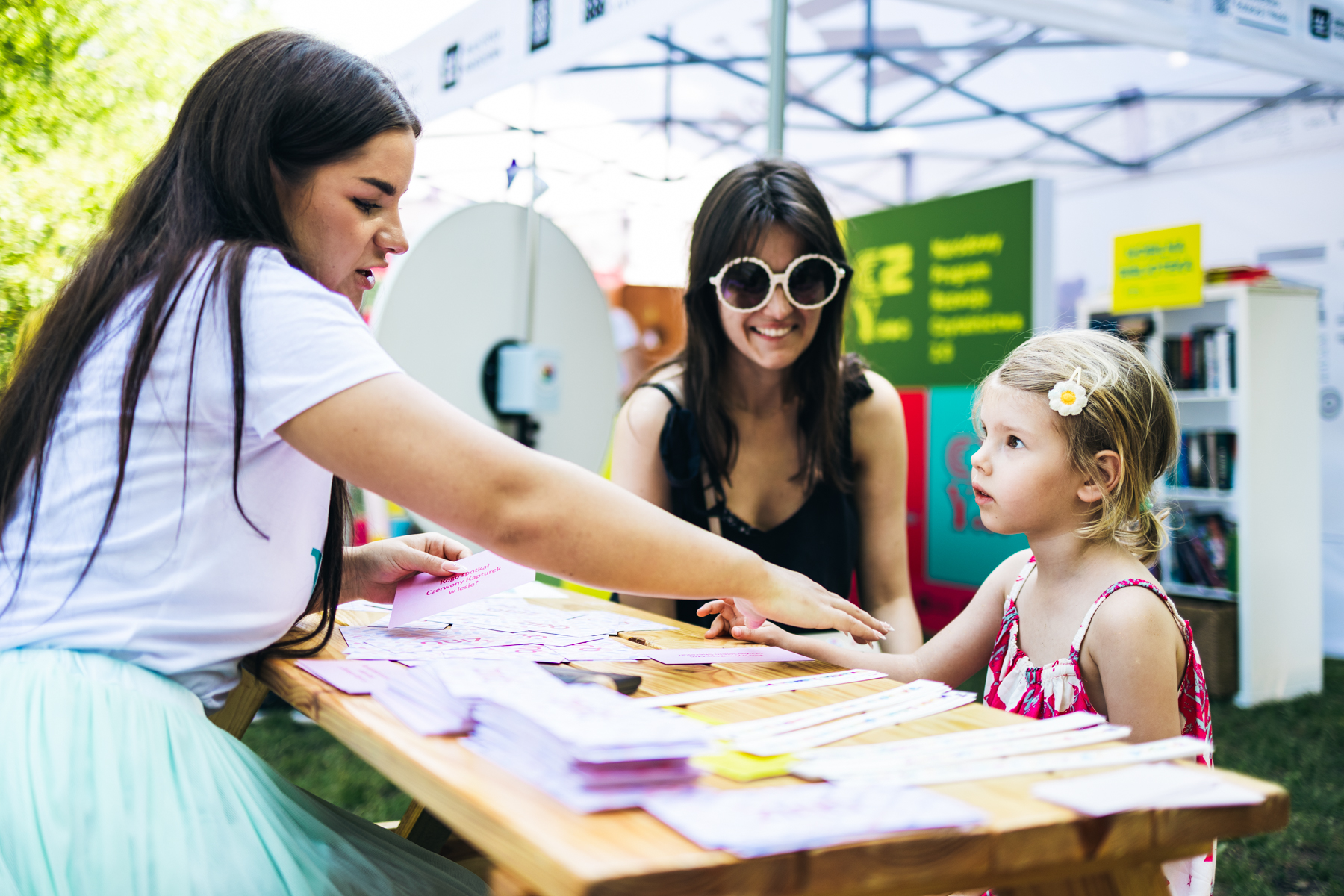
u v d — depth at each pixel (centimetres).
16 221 228
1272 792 58
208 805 78
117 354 88
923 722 76
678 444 168
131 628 85
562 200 620
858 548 181
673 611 174
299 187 97
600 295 312
